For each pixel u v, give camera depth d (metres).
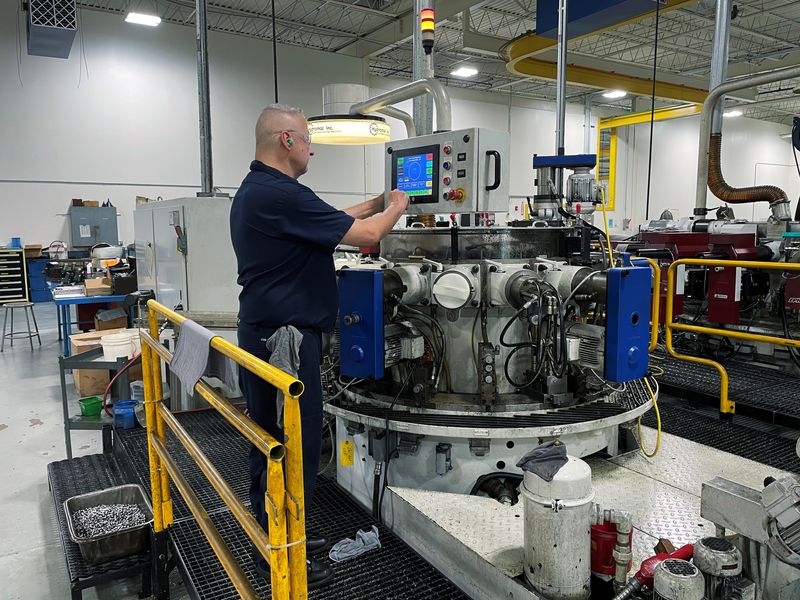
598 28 5.99
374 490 2.17
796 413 2.98
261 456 1.81
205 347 1.46
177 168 10.13
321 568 1.76
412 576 1.81
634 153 15.02
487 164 2.18
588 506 1.52
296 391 1.12
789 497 1.24
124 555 2.14
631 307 1.94
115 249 6.69
